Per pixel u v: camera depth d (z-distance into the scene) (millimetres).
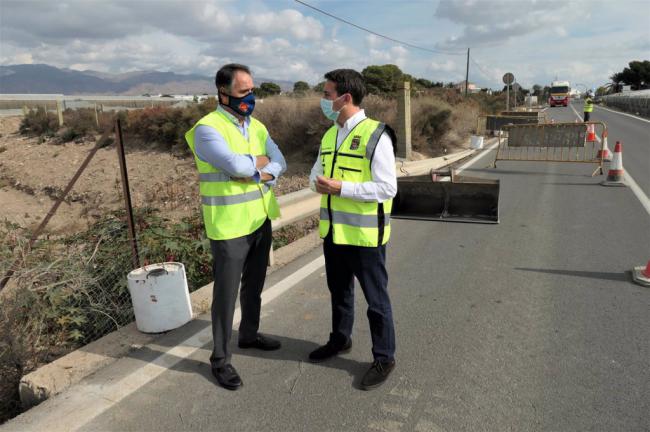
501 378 3057
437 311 4098
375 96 18516
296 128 16359
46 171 20672
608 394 2848
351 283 3262
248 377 3166
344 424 2656
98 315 4281
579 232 6363
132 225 4305
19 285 4004
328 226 3059
